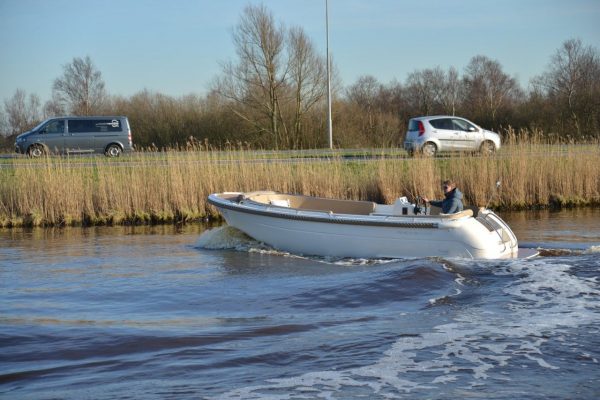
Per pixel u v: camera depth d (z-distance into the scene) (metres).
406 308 9.34
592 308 9.06
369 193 18.88
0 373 7.07
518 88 55.59
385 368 7.04
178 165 18.81
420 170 18.55
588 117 40.47
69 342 7.99
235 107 42.38
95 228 17.44
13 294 10.48
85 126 28.08
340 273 11.37
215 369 7.09
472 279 10.60
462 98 57.06
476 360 7.23
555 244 13.80
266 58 41.38
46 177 18.06
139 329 8.48
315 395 6.38
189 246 14.56
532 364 7.10
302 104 42.31
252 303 9.80
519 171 19.44
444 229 11.89
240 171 18.88
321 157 24.88
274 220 13.27
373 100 57.69
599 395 6.35
